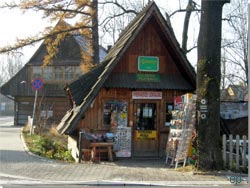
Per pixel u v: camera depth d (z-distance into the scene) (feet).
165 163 56.49
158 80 61.93
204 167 44.98
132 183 37.83
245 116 81.41
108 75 57.82
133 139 61.77
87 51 102.27
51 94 150.92
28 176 40.88
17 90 153.69
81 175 41.60
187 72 61.21
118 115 61.46
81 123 60.23
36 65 153.99
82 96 62.59
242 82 134.92
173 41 60.44
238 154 46.57
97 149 57.93
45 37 95.30
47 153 58.34
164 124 62.90
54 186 36.60
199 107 46.06
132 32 59.16
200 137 45.70
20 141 75.25
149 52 62.28
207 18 45.88
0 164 47.34
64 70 153.38
